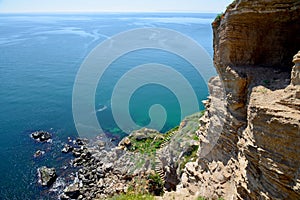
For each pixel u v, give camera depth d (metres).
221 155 16.20
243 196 12.27
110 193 26.75
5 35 161.38
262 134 10.33
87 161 33.50
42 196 28.11
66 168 32.34
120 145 34.78
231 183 14.59
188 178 19.42
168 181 24.81
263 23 14.20
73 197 27.59
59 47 112.50
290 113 9.47
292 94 9.82
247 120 13.05
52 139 39.22
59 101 53.16
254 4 13.59
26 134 40.69
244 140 12.70
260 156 10.48
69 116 46.31
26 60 89.12
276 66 14.51
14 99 54.53
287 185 9.44
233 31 14.84
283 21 13.74
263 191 10.50
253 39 14.74
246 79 13.77
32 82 65.56
